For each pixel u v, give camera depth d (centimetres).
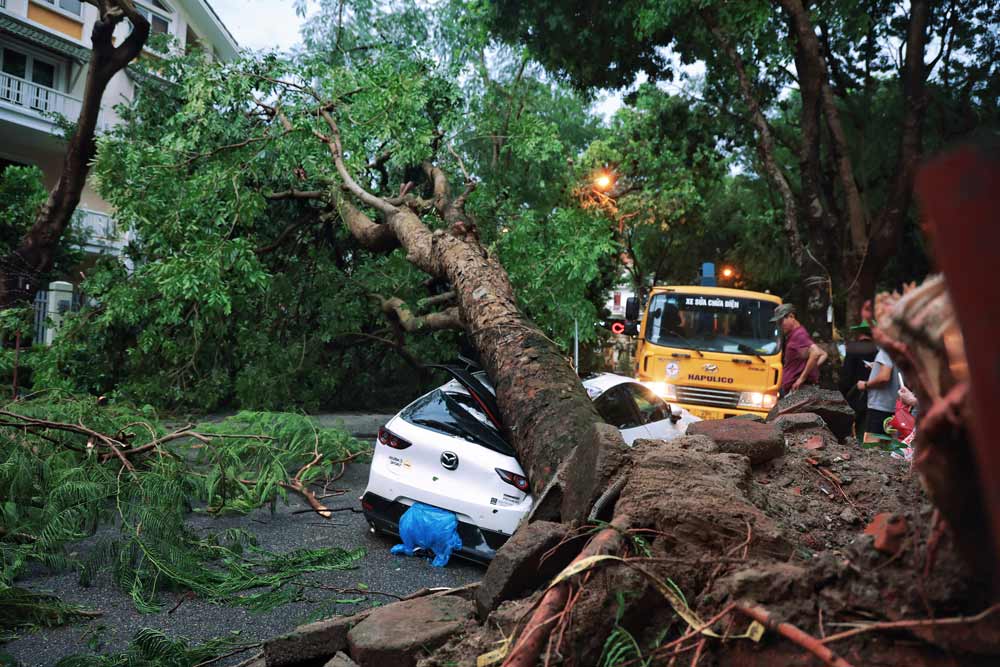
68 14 2481
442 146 1320
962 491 122
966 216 51
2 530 531
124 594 467
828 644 220
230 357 1302
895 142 1688
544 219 1257
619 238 2712
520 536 353
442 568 532
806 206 1428
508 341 653
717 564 277
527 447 548
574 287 1209
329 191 1230
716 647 247
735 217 2853
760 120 1438
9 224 1752
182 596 467
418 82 1145
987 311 52
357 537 607
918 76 1389
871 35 1603
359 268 1391
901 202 1379
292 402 1284
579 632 265
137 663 344
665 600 279
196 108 1113
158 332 1180
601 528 340
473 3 1527
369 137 1172
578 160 2498
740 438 475
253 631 414
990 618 192
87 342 1219
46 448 670
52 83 2483
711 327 1194
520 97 1630
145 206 1077
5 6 2284
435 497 547
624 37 1562
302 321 1348
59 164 2523
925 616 205
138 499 573
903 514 225
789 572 240
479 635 305
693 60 1641
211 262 1034
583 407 568
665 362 1148
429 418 583
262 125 1233
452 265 784
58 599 430
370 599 467
